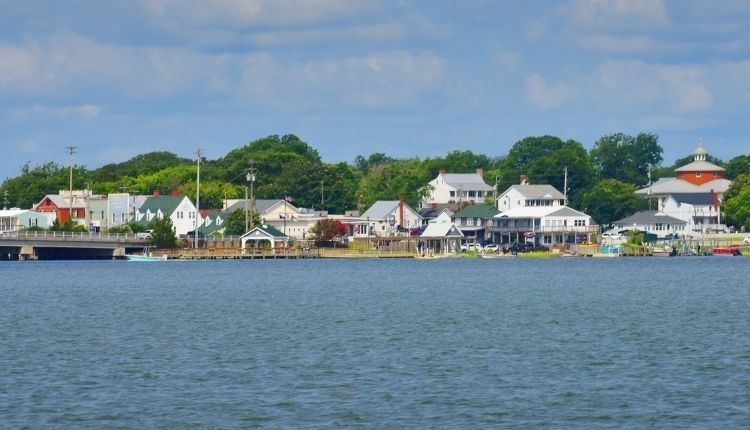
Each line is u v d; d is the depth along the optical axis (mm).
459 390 181750
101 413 165750
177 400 174750
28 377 195625
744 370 198250
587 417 162500
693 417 161500
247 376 196250
